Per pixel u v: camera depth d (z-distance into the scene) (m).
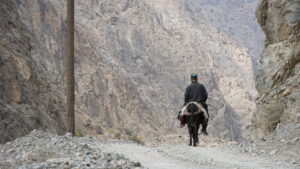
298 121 19.12
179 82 146.25
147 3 167.00
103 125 92.19
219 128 147.50
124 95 105.31
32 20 85.31
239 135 157.38
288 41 22.05
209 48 186.62
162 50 151.50
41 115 33.34
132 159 13.28
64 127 38.84
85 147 14.62
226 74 181.12
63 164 11.06
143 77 134.38
